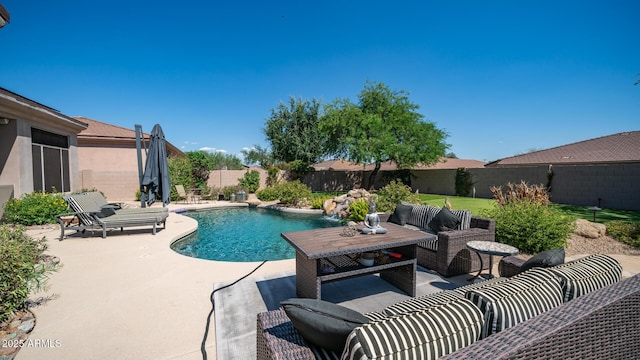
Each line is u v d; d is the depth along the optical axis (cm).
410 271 363
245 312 318
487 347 108
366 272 340
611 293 150
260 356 173
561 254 244
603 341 136
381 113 2058
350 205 1030
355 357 109
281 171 2206
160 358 241
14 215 753
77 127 1084
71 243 619
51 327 287
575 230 661
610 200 1186
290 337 159
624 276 421
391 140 1877
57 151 1012
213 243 740
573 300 143
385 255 379
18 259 292
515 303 146
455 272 427
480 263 431
